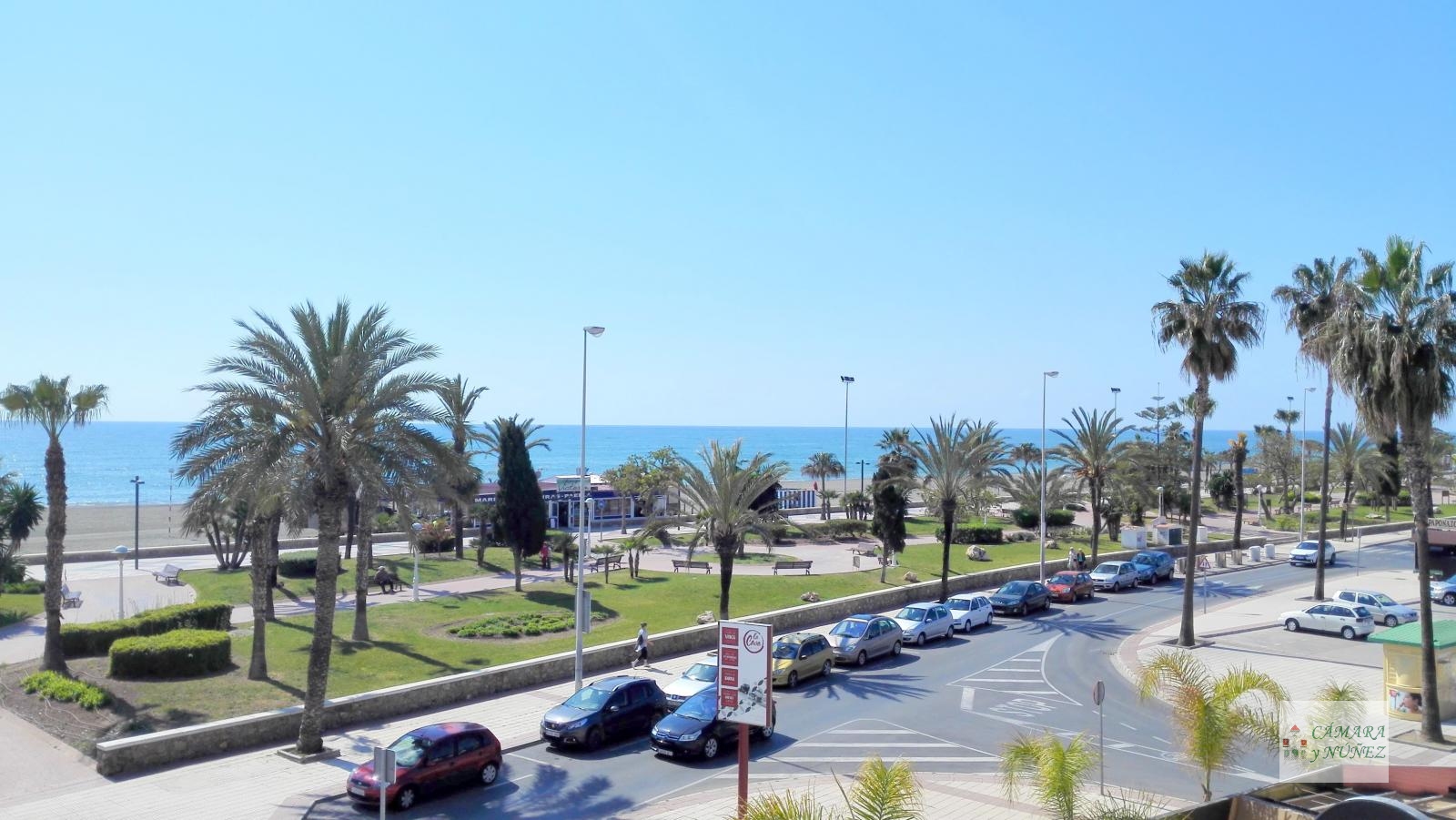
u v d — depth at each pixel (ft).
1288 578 182.80
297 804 60.54
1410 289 73.92
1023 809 61.26
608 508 278.26
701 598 143.54
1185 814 43.80
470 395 175.52
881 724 82.74
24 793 61.82
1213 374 116.57
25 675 87.35
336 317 77.36
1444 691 84.12
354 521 172.04
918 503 324.80
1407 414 75.56
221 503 79.56
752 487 118.01
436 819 59.21
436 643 109.40
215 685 84.94
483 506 170.71
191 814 58.54
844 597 141.38
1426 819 28.71
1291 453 309.22
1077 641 123.34
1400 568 196.85
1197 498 117.60
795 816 36.99
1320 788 46.75
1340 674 100.22
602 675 98.02
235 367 72.74
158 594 141.38
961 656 113.50
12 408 86.53
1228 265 112.16
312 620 120.88
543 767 70.13
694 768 70.18
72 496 414.62
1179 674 51.85
